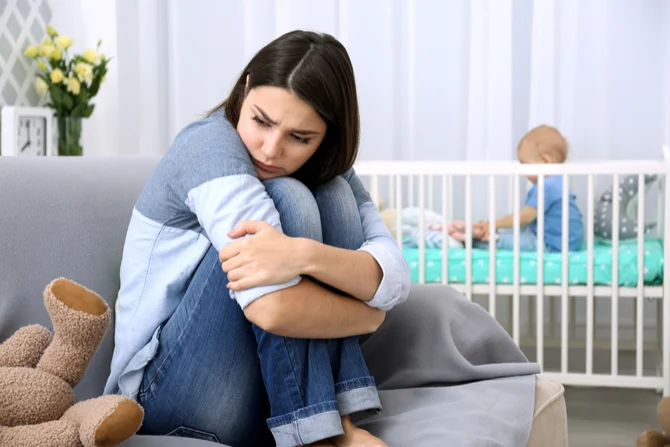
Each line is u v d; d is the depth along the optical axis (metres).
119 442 0.89
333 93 1.08
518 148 2.87
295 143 1.09
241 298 1.02
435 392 1.24
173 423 1.11
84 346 0.98
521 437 1.12
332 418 1.03
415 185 3.42
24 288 1.21
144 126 3.45
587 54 3.25
